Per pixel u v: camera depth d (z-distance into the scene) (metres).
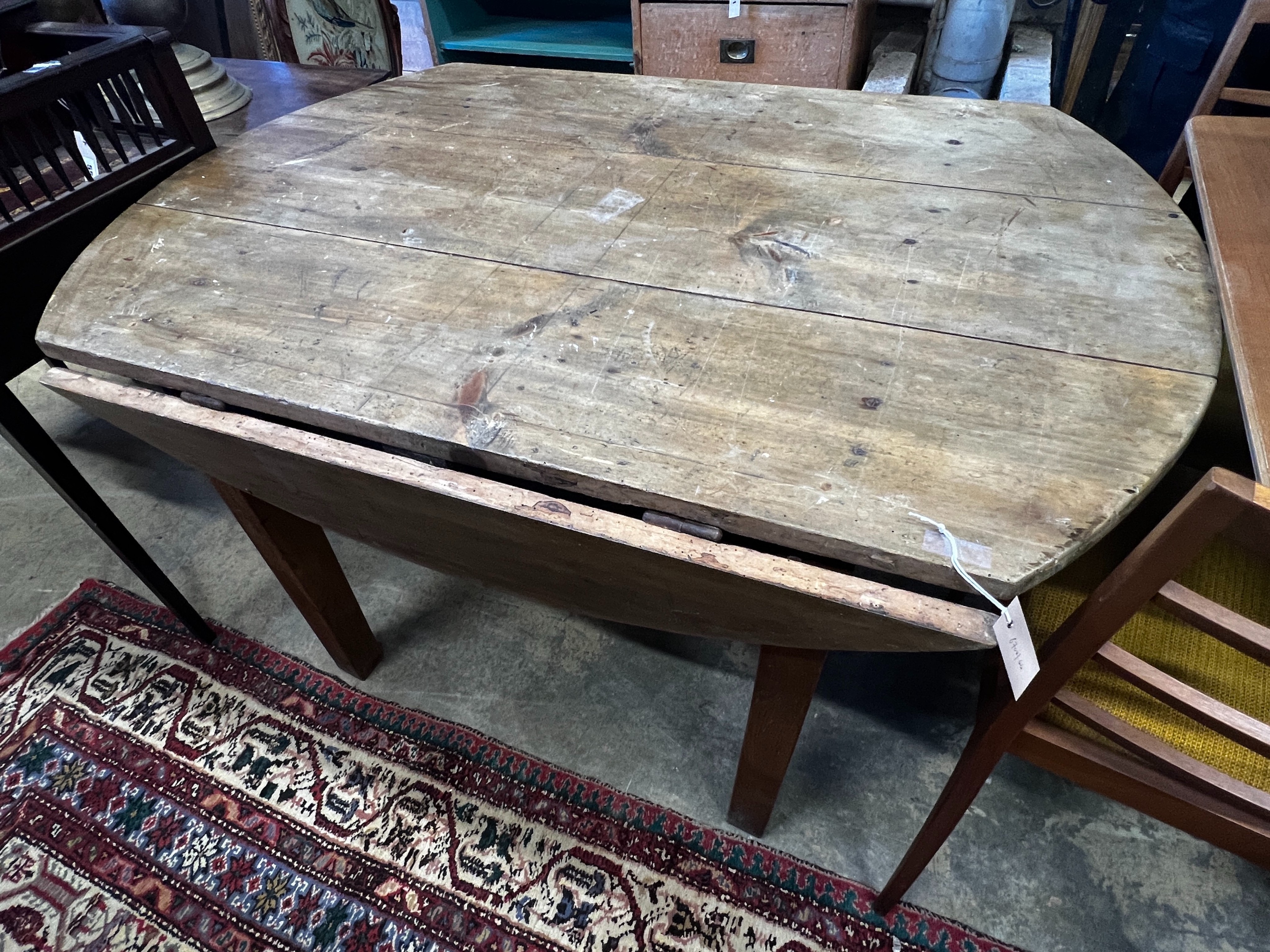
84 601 1.63
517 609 1.60
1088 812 1.24
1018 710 0.79
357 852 1.24
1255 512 0.48
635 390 0.80
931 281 0.92
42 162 1.34
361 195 1.15
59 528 1.78
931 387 0.78
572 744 1.37
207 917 1.18
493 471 0.78
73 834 1.27
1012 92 1.92
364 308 0.93
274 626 1.58
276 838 1.26
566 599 0.95
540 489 1.05
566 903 1.18
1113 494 0.67
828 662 1.46
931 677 1.43
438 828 1.27
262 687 1.47
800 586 0.69
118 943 1.16
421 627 1.57
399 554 1.07
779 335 0.85
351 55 2.85
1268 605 0.87
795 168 1.16
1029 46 2.19
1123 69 2.26
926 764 1.31
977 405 0.75
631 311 0.90
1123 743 0.75
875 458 0.71
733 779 1.32
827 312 0.88
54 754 1.38
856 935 1.13
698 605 0.81
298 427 1.02
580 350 0.85
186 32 2.77
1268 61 1.65
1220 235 0.94
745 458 0.72
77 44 1.32
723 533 0.74
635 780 1.32
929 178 1.11
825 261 0.96
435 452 0.79
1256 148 1.10
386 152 1.27
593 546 0.77
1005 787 1.27
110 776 1.34
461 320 0.90
